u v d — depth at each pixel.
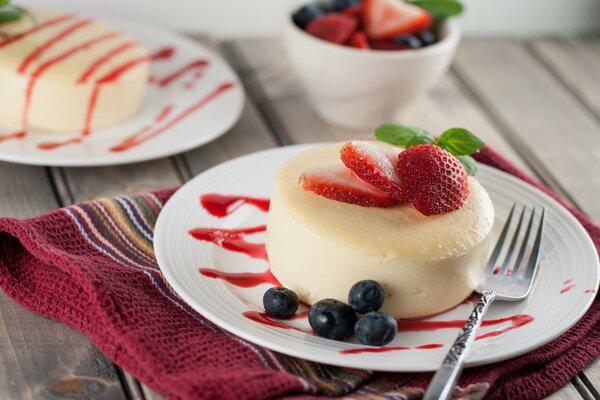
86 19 0.90
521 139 0.90
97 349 0.66
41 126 0.83
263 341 0.63
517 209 0.75
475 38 1.05
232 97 0.88
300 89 0.94
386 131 0.72
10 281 0.68
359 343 0.65
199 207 0.73
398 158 0.68
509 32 1.14
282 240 0.69
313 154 0.72
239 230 0.73
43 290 0.68
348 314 0.65
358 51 0.84
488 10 1.11
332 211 0.67
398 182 0.68
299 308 0.68
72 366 0.65
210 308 0.65
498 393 0.64
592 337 0.68
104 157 0.78
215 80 0.90
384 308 0.67
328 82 0.86
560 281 0.70
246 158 0.77
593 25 1.15
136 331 0.64
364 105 0.87
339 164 0.69
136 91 0.85
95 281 0.65
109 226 0.72
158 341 0.64
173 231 0.71
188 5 1.02
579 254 0.72
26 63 0.82
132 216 0.73
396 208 0.68
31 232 0.68
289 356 0.65
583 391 0.66
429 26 0.90
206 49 0.94
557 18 1.14
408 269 0.66
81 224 0.71
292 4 0.90
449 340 0.66
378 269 0.66
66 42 0.86
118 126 0.84
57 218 0.70
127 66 0.85
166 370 0.62
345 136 0.88
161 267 0.67
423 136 0.72
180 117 0.85
